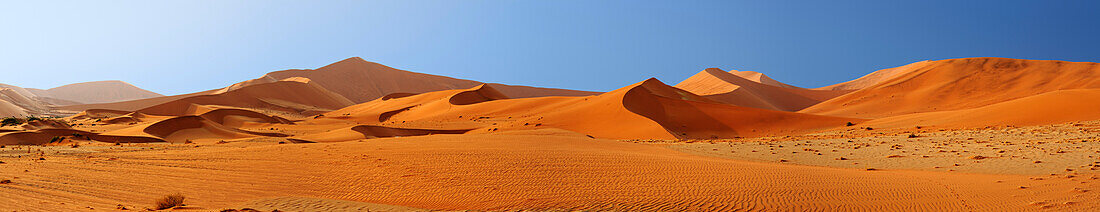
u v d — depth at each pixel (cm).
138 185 1897
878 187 1775
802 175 2086
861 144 4016
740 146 4184
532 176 2119
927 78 17800
